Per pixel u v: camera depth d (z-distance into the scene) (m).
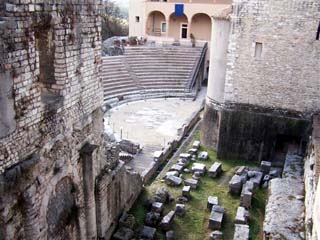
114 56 37.53
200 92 38.47
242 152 21.44
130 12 47.38
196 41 42.72
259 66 19.91
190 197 17.00
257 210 16.05
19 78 8.30
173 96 35.75
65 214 11.34
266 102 20.38
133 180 15.83
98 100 12.48
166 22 46.22
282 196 14.12
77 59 10.78
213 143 22.64
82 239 12.35
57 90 10.25
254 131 20.92
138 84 35.88
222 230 14.65
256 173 18.58
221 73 21.23
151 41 43.88
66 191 11.29
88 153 11.56
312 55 18.81
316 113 19.58
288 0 18.39
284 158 21.00
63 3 9.73
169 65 39.09
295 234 11.89
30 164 8.80
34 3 8.55
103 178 12.73
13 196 8.57
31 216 9.19
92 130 12.24
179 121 28.78
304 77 19.27
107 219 13.42
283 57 19.34
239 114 20.94
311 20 18.33
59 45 9.84
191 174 19.42
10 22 7.80
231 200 16.94
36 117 9.09
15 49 8.06
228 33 20.33
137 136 25.05
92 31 11.48
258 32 19.42
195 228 14.82
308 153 16.77
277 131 20.48
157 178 19.05
